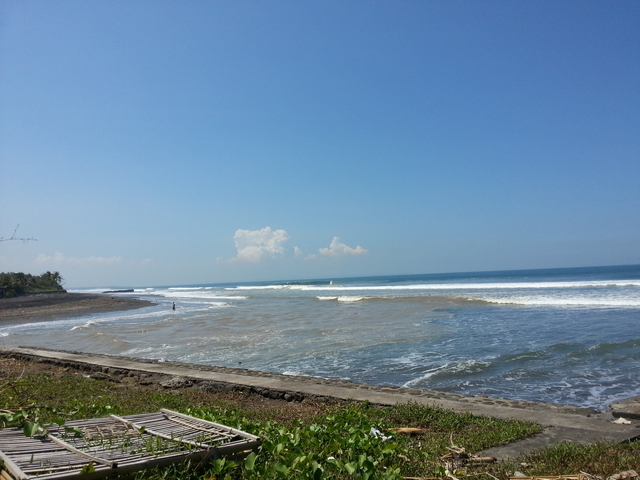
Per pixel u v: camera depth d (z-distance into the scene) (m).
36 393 10.49
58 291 108.69
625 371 13.27
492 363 14.95
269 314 35.28
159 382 13.12
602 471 5.15
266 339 22.41
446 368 14.58
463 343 18.73
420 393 10.79
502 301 35.09
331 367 15.64
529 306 31.50
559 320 23.91
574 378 12.80
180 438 4.95
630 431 7.25
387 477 4.61
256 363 16.95
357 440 5.71
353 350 18.39
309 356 17.64
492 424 7.72
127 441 4.82
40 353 18.30
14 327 36.41
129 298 77.94
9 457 4.22
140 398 10.46
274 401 10.91
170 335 25.62
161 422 5.71
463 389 12.23
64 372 15.30
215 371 14.00
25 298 75.38
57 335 28.23
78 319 40.78
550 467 5.38
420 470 5.32
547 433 7.16
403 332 22.44
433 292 52.59
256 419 8.36
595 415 9.07
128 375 14.27
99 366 15.27
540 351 16.33
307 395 10.64
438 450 6.20
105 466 4.09
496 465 5.62
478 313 29.03
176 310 45.81
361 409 9.12
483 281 82.31
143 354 20.09
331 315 32.34
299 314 34.28
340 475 4.94
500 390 11.99
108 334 26.92
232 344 21.41
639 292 37.06
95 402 9.45
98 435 5.07
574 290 42.97
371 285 86.31
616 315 24.67
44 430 4.96
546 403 9.99
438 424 7.91
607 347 16.36
